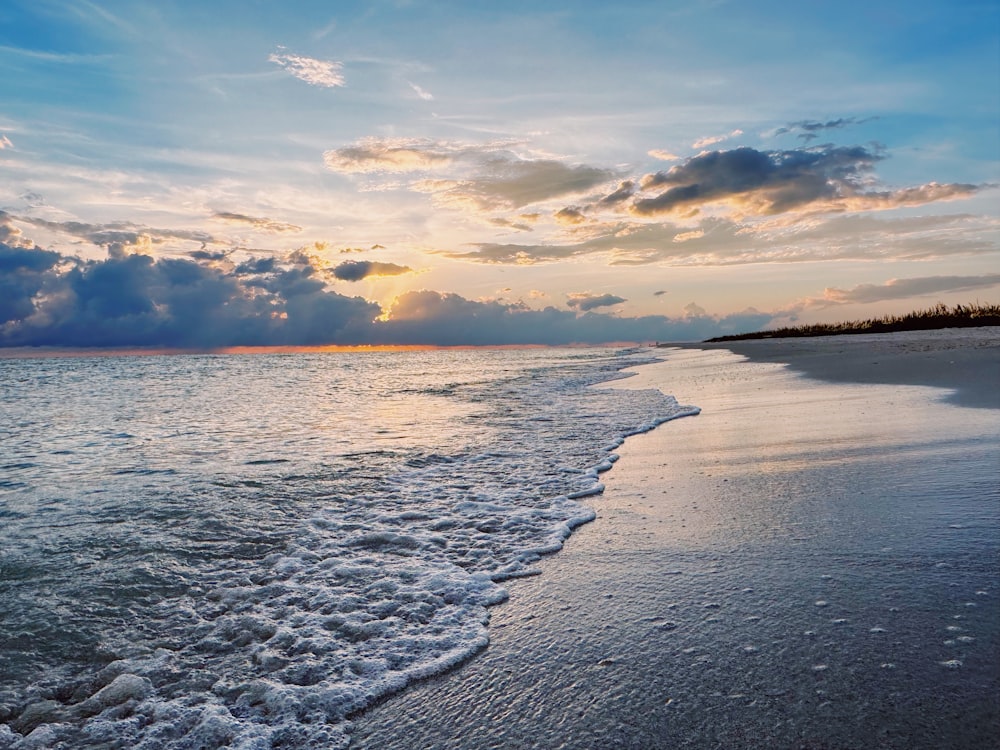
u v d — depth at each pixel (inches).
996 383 395.9
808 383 525.3
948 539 144.7
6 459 351.9
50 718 102.5
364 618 135.2
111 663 119.3
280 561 171.3
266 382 1114.1
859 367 618.2
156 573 163.9
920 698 89.1
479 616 133.9
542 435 363.9
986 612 110.6
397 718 98.9
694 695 96.3
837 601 121.2
